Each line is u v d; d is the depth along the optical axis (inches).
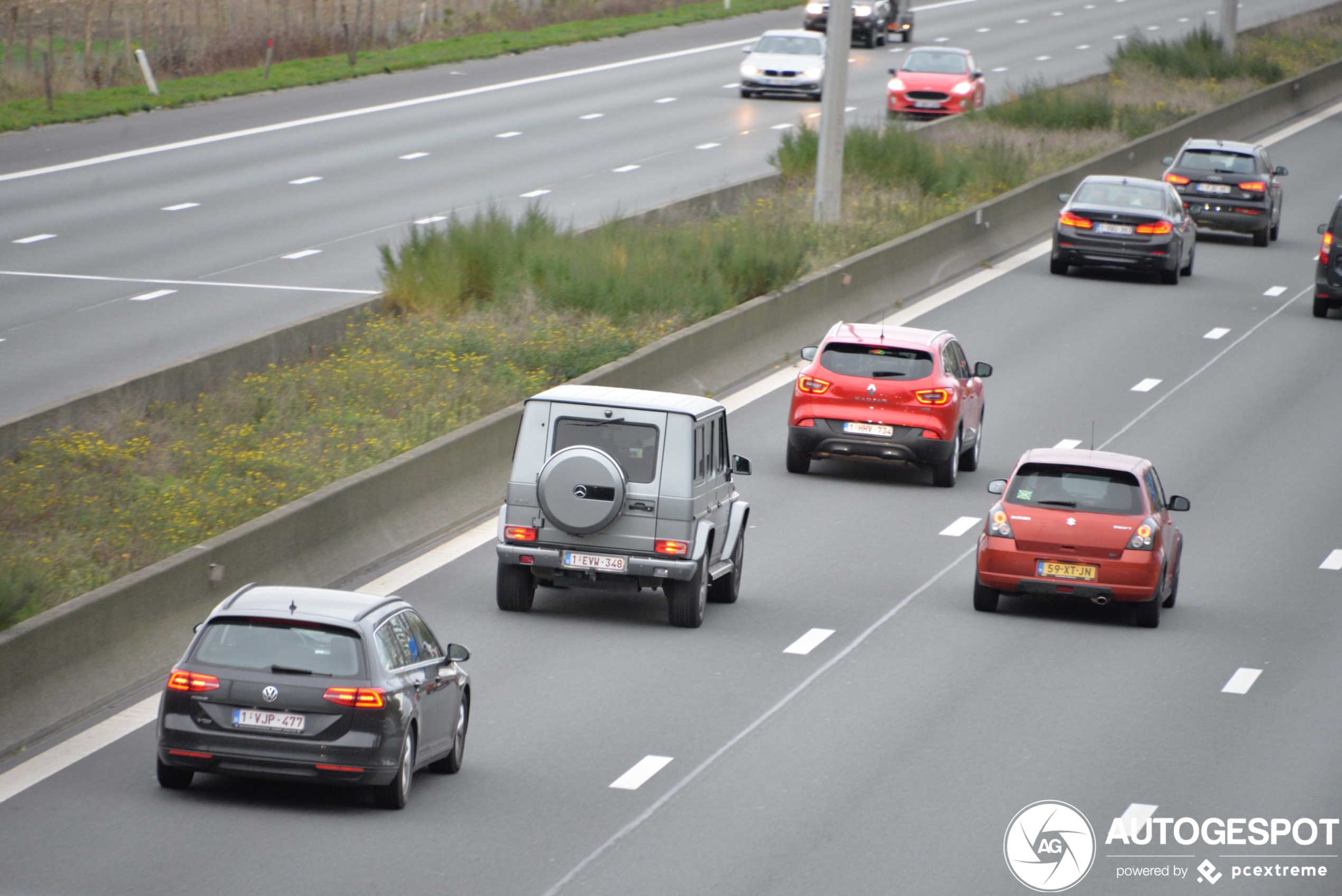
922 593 2256.4
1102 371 3651.6
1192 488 2842.0
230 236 4143.7
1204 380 3597.4
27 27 6402.6
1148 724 1745.8
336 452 2593.5
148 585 1814.7
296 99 6254.9
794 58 6678.2
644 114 6230.3
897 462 2923.2
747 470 2206.0
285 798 1457.9
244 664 1393.9
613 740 1646.2
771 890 1294.3
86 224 4215.1
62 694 1665.8
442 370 3051.2
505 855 1343.5
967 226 4694.9
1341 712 1803.6
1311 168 6338.6
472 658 1902.1
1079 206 4539.9
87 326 3248.0
